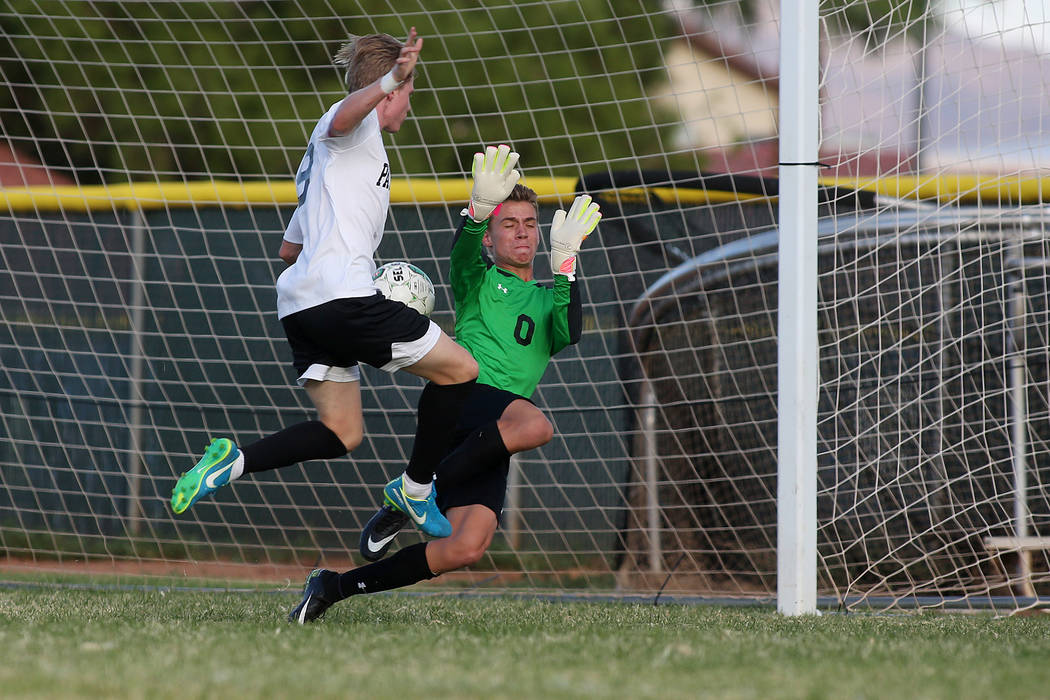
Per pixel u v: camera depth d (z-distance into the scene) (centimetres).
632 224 2062
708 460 1977
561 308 1309
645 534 2014
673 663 902
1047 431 1809
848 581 1727
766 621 1318
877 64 1644
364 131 1137
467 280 1355
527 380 1332
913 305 1858
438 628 1160
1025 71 1623
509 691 756
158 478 2289
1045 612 1588
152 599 1582
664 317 1991
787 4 1459
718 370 1967
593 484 2083
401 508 1175
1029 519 1797
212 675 798
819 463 1878
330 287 1102
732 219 2055
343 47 1224
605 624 1260
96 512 2294
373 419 2239
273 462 1156
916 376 1848
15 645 938
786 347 1435
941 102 1645
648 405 1945
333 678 794
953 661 946
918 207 1739
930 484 1833
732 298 1961
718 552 1878
